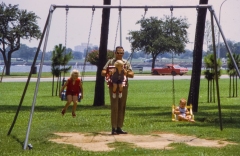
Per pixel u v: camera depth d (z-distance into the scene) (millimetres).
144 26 61094
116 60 13195
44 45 12477
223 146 11414
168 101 28516
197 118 17766
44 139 12484
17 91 37031
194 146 11367
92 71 82062
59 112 20750
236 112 21156
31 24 76188
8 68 73375
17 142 12148
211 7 13297
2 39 73312
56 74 32031
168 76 67375
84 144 11734
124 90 13164
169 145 11508
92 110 21812
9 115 19297
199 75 20500
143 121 16859
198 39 20000
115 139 12406
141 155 10375
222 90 39500
